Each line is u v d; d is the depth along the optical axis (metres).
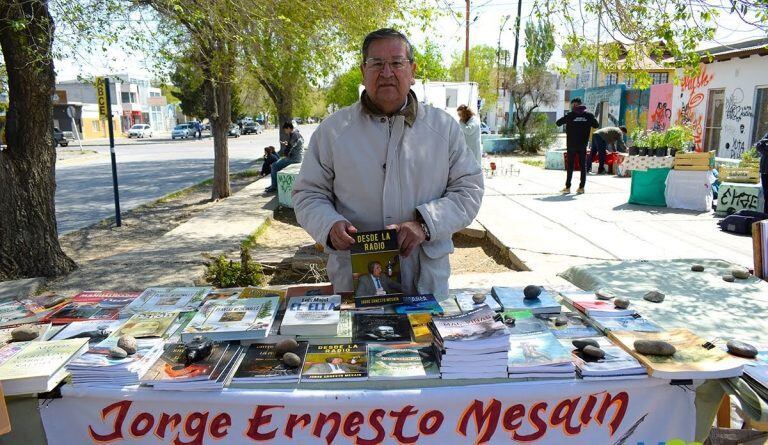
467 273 6.07
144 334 2.11
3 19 4.69
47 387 1.77
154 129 67.31
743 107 12.82
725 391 1.85
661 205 9.06
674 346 1.99
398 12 7.64
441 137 2.42
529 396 1.85
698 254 6.03
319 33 7.41
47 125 5.81
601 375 1.85
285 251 7.17
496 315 2.16
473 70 40.28
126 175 18.62
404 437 1.87
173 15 6.43
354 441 1.87
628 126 18.92
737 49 12.30
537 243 6.57
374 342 2.08
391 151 2.34
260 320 2.14
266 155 16.11
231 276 5.43
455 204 2.37
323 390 1.84
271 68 8.18
